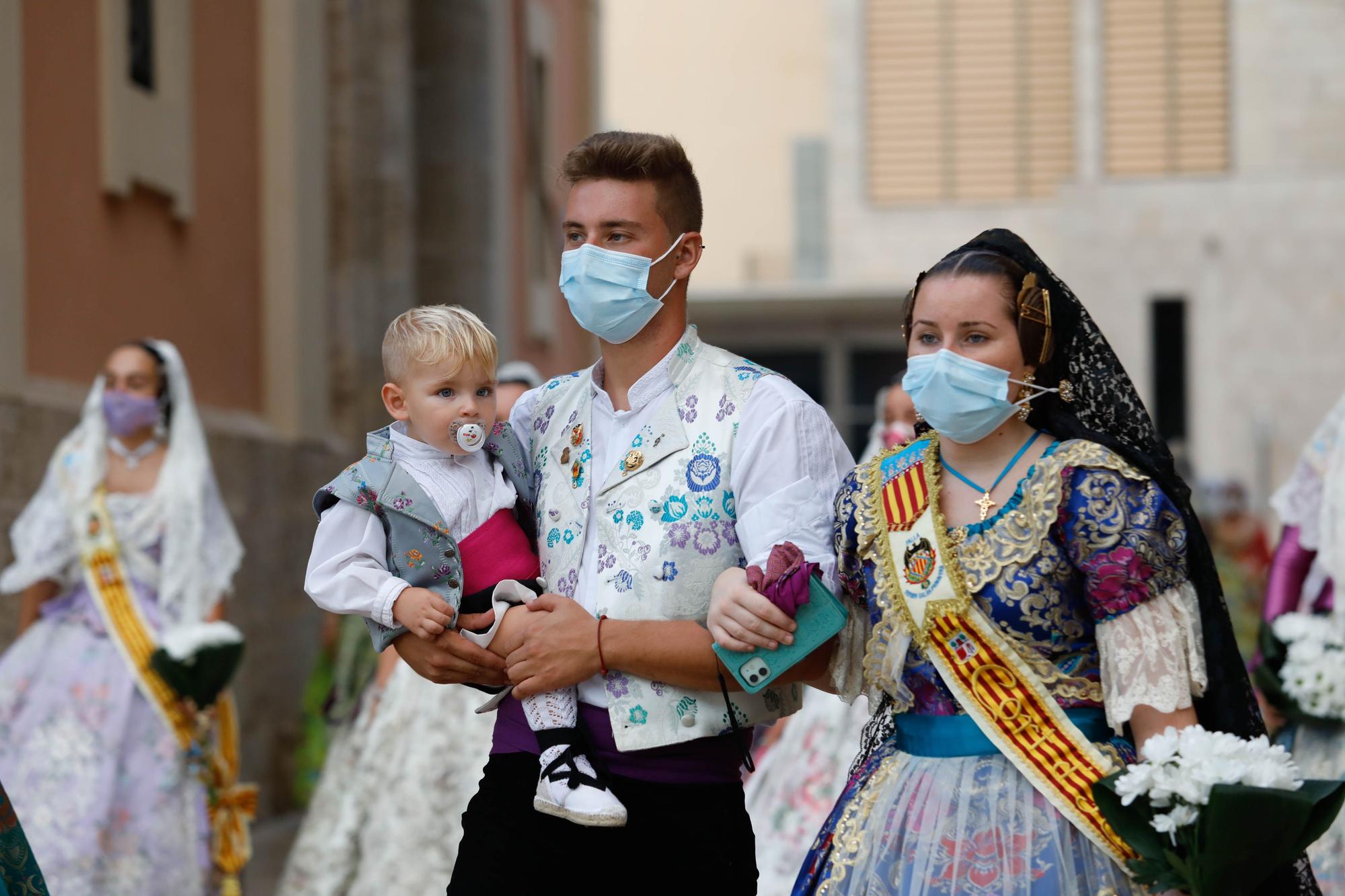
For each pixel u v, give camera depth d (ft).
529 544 24.26
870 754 22.86
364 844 39.86
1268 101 203.51
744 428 22.79
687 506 22.79
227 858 39.96
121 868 38.11
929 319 21.29
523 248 97.71
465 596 23.49
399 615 22.90
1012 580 20.76
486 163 87.04
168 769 38.93
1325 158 201.77
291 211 69.41
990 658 20.74
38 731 38.63
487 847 23.18
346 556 23.27
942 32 206.80
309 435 70.33
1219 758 19.03
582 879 22.75
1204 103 204.23
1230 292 174.29
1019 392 21.20
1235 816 18.72
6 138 47.83
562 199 24.08
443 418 23.77
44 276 50.62
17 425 47.09
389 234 76.69
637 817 22.61
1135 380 175.42
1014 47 207.21
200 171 62.49
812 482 22.63
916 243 206.90
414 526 23.34
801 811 37.93
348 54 75.15
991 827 20.30
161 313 58.80
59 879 37.42
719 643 21.50
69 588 40.55
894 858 20.76
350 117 75.05
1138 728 20.42
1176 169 204.13
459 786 39.19
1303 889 21.20
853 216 208.64
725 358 23.63
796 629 21.31
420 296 85.61
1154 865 19.60
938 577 21.07
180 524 40.34
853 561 22.30
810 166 221.87
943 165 206.69
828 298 180.24
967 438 21.31
